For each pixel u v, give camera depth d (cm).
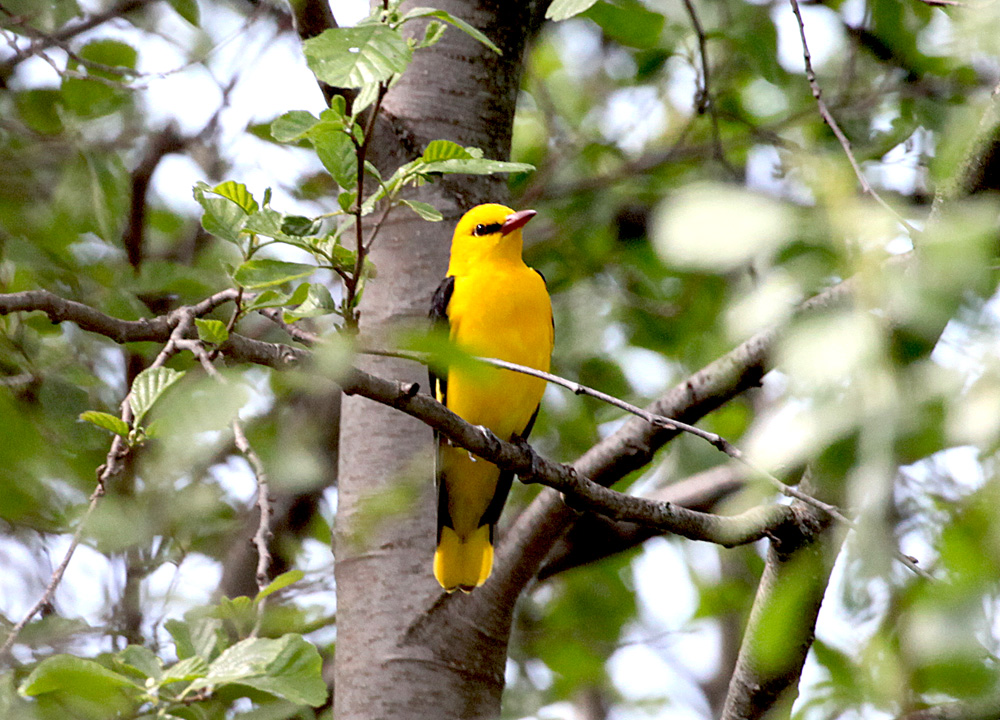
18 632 752
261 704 984
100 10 1549
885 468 420
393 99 1118
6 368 1170
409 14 666
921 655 486
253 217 728
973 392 435
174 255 1739
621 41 1449
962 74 1304
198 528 1198
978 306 453
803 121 1399
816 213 428
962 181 519
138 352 1234
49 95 1525
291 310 731
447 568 1029
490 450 813
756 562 1683
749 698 829
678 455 1250
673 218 391
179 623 864
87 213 1396
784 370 435
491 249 1159
